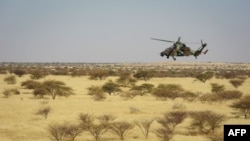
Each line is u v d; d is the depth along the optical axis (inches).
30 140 1943.9
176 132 2145.7
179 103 3376.0
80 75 7519.7
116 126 2021.4
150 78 6692.9
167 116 2297.0
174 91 3848.4
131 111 2876.5
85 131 2089.1
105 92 4183.1
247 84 5821.9
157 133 2042.3
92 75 6505.9
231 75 7357.3
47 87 3784.5
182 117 2304.4
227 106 3233.3
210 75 6727.4
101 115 2625.5
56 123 2299.5
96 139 1963.6
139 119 2480.3
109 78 6939.0
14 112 2778.1
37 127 2225.6
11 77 5452.8
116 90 4057.6
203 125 2247.8
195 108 3100.4
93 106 3161.9
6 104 3169.3
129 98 3754.9
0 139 1950.1
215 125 2206.0
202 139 1987.0
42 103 3253.0
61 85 4276.6
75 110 2938.0
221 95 3592.5
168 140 1961.1
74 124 2153.1
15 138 1980.8
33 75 6456.7
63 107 3073.3
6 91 3769.7
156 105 3238.2
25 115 2667.3
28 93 4106.8
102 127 2026.3
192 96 3774.6
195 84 5821.9
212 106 3228.3
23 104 3186.5
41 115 2647.6
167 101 3533.5
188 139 1982.0
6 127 2225.6
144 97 3865.7
